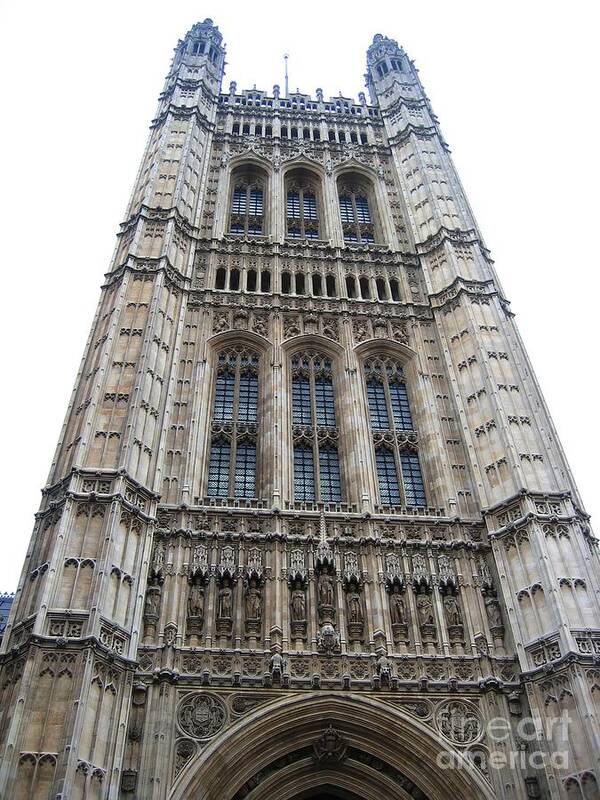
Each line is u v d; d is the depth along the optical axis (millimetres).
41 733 17297
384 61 54781
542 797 18844
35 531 22562
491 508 24906
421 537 24703
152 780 18109
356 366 31312
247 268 35844
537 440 26578
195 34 53906
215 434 28547
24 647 18656
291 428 29125
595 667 20047
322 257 37000
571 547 23094
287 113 48906
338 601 22594
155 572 22344
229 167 42969
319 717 20078
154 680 19859
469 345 30969
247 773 19297
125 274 31344
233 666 20672
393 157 45188
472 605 22906
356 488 26703
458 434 28719
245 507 25219
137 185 39719
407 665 21281
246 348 32156
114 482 22969
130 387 26656
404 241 39031
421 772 19812
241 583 22734
